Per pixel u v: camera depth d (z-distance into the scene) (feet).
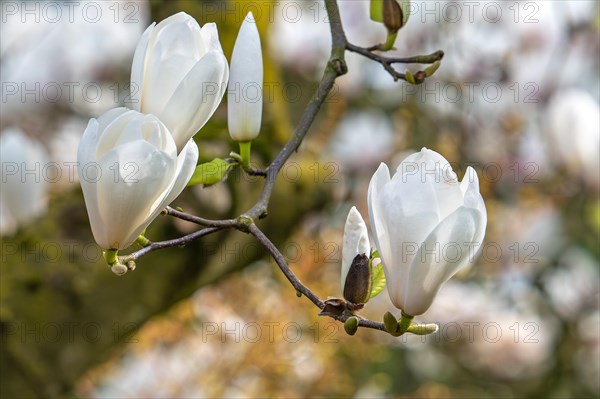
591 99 7.98
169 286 5.42
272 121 5.42
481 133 8.02
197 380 6.88
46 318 5.37
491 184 7.78
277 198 5.52
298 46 7.58
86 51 7.55
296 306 6.46
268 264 6.59
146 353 6.87
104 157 3.76
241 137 4.18
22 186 5.38
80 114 7.50
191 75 3.85
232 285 6.60
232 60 4.18
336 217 7.23
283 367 6.63
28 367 5.36
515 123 8.05
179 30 3.88
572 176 7.89
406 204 3.78
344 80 8.01
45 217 5.43
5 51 7.46
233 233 5.49
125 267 3.88
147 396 6.98
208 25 3.93
